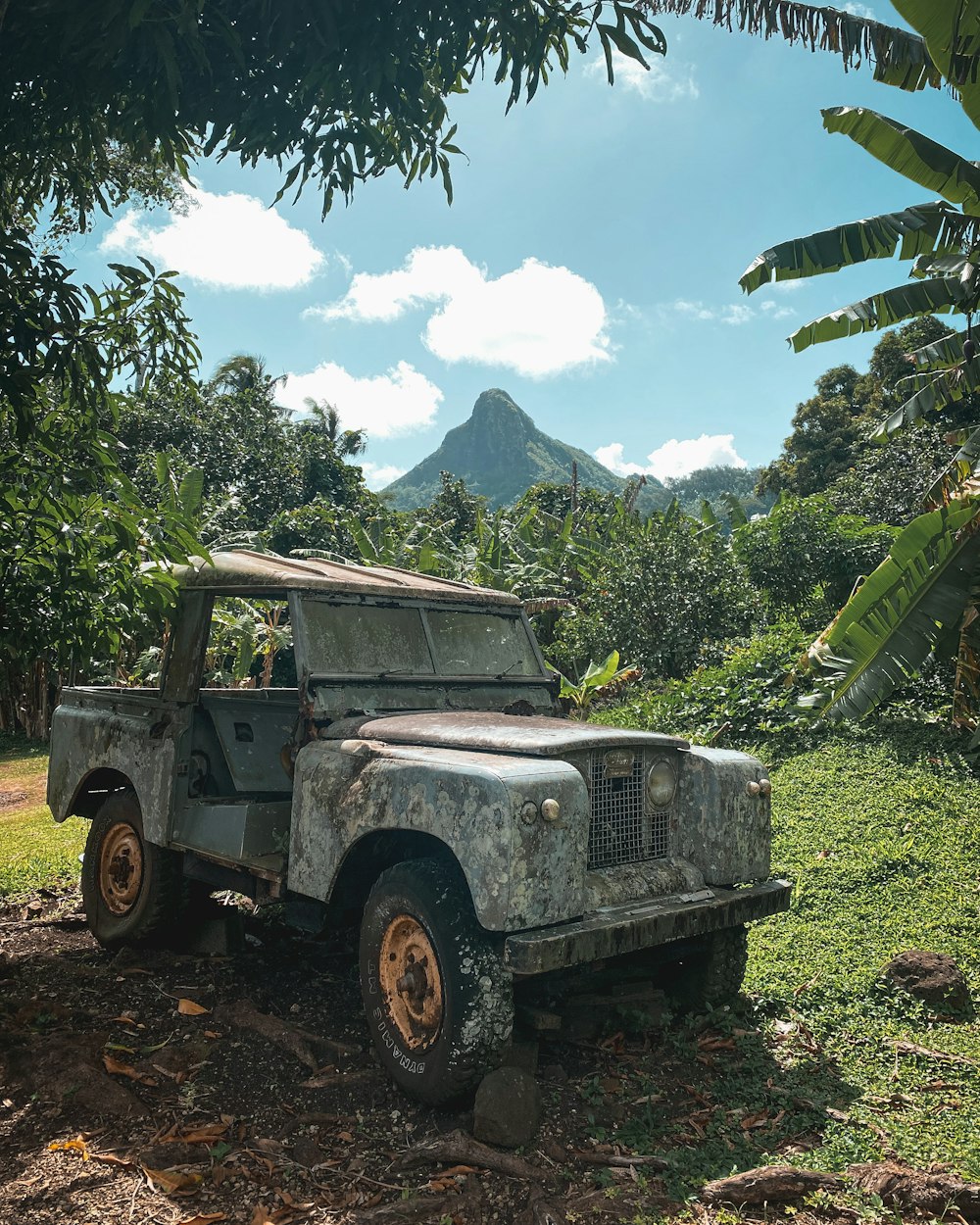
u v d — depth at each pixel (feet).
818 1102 12.28
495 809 11.35
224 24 15.96
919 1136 11.34
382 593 16.61
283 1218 9.85
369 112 18.66
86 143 19.56
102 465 18.07
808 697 28.07
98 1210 9.97
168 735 17.75
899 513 62.59
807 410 123.34
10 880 24.44
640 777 14.08
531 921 11.32
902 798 25.79
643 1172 10.69
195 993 16.14
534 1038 13.28
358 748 13.71
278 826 15.48
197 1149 11.16
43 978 17.03
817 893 20.42
